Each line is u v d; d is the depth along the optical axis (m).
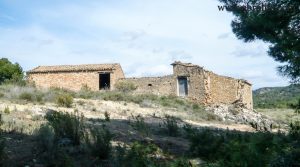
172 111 29.20
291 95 78.12
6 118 15.15
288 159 7.32
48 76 42.22
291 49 14.38
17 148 10.13
